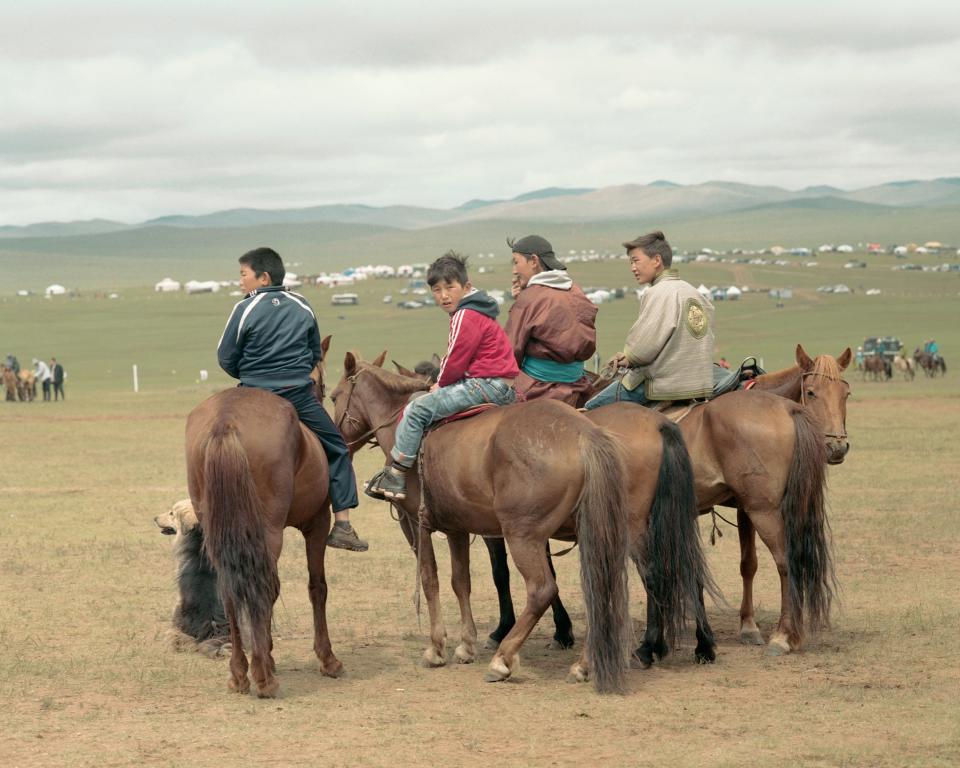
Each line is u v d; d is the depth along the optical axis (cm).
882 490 1988
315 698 770
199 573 945
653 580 824
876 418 3747
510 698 761
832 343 10069
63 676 841
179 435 3581
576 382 973
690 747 627
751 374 1012
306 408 849
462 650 895
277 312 845
